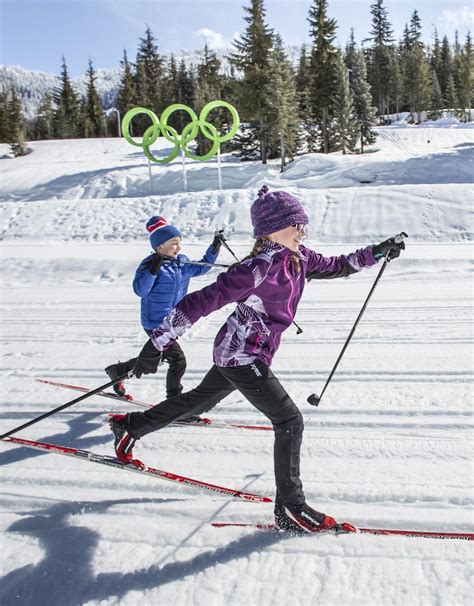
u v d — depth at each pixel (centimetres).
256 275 217
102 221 1500
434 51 7106
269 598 204
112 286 905
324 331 557
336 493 271
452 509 253
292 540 236
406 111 6462
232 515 260
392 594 202
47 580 221
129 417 273
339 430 339
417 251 973
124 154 3494
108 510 270
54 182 2508
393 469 291
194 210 1450
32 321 680
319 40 2975
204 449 329
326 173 2027
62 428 371
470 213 1182
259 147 2798
